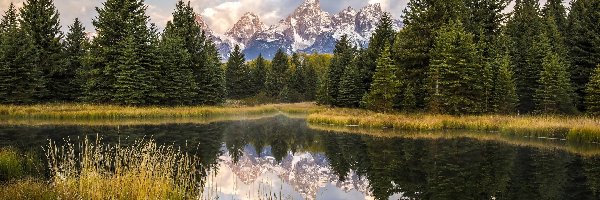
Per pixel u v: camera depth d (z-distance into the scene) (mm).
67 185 8672
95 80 48000
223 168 15977
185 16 59125
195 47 58750
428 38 40812
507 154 18688
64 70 50156
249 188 12297
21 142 20531
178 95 52625
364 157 18906
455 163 16609
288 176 14789
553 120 29266
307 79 95562
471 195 11570
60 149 18141
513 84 37969
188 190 9945
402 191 12273
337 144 23797
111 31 49406
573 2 55188
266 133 31078
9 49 44406
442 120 31406
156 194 8422
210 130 31531
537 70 41938
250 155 20141
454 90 36000
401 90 41312
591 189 12008
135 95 47125
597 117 33438
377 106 39844
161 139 23812
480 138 25016
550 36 48312
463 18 42562
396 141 24031
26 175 11617
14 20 54250
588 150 19844
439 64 36312
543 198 11109
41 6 49844
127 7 50812
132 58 47719
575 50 42750
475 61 36625
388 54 39062
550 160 17062
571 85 41594
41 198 7918
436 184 13062
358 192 12234
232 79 92875
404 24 44344
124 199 8227
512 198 11164
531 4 60250
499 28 45031
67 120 35875
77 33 58875
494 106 37531
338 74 63406
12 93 44156
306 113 65188
